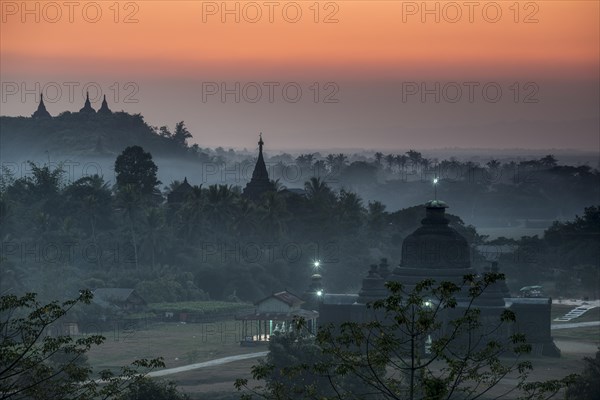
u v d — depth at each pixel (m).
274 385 124.94
